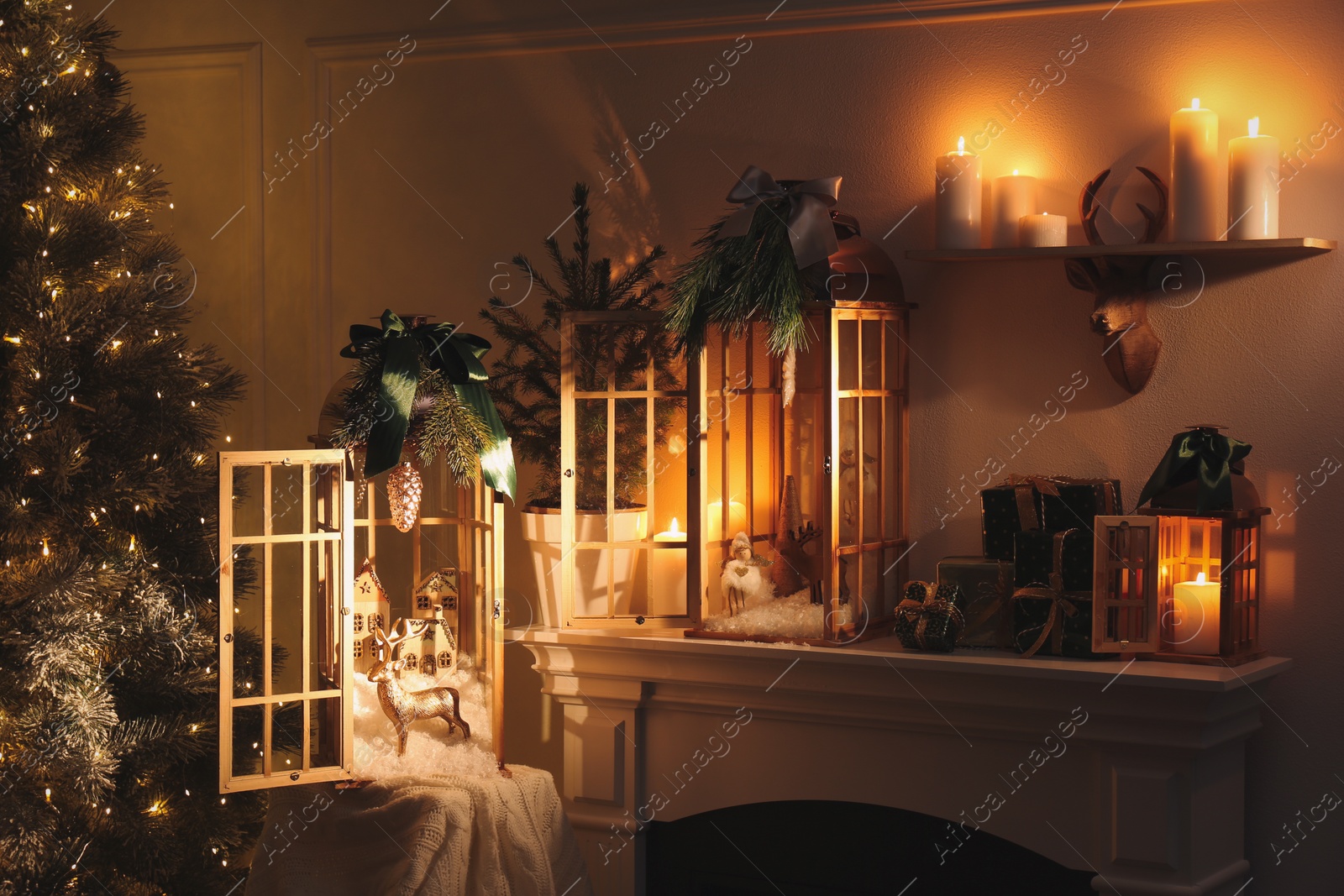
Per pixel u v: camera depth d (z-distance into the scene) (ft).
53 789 7.61
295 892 7.00
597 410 8.27
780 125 8.51
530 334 8.41
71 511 7.55
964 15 8.02
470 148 9.27
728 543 8.12
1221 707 6.77
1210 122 7.16
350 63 9.52
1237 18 7.47
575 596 8.05
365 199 9.52
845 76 8.34
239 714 8.46
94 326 7.52
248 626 9.77
